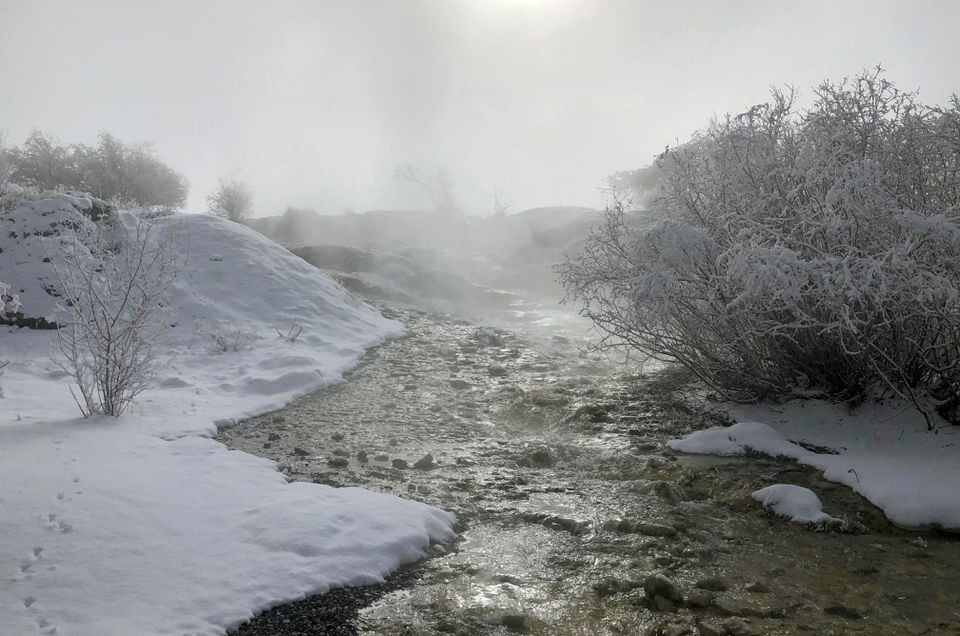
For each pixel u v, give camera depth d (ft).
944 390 21.97
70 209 39.78
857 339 19.97
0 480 16.02
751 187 22.81
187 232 44.70
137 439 20.81
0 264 36.47
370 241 89.76
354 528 15.05
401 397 28.89
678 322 24.93
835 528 16.42
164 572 12.98
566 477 20.24
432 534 15.53
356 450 21.88
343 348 36.22
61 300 34.96
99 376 23.36
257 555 13.91
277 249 47.21
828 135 21.18
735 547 15.49
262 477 18.45
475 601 12.94
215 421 23.65
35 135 74.69
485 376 33.04
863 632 11.85
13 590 11.97
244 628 11.73
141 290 24.16
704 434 22.84
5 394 25.38
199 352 33.91
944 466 18.61
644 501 18.16
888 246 19.06
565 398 28.27
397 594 13.15
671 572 14.15
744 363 24.89
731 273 19.81
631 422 25.39
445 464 20.89
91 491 15.96
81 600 11.88
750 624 12.12
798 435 22.58
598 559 14.79
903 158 21.18
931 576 14.05
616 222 25.29
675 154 25.67
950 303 18.86
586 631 11.96
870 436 21.53
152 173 79.36
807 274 18.83
